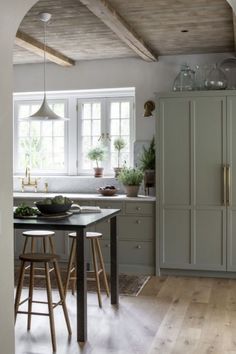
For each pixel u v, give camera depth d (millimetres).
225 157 5324
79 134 6824
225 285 5109
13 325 2219
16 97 7016
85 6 4148
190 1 3998
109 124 6707
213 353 3281
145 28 4809
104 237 5781
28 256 3627
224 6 4137
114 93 6648
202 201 5406
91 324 3896
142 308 4309
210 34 5082
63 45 5586
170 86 6145
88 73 6461
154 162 5957
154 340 3537
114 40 5375
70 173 6855
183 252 5480
